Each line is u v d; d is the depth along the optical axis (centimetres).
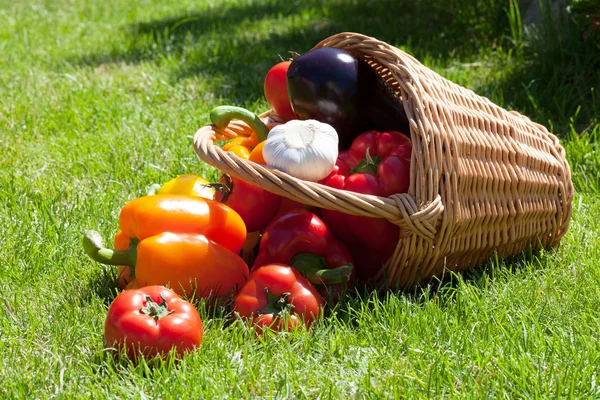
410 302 259
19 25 778
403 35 627
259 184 250
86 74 583
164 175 384
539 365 215
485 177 272
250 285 247
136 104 504
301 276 252
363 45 285
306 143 264
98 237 260
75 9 878
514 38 531
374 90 292
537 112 440
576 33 486
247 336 234
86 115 486
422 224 253
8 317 252
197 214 261
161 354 221
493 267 281
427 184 257
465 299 256
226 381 212
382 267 270
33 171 397
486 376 212
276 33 674
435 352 223
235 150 293
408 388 207
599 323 241
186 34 700
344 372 220
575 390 205
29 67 611
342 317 254
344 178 274
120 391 208
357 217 265
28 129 465
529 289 267
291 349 229
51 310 257
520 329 235
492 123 282
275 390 211
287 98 321
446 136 259
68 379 215
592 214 333
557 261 297
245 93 516
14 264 287
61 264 290
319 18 713
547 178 301
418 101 258
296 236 263
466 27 609
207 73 564
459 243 271
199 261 255
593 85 466
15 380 213
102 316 250
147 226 258
